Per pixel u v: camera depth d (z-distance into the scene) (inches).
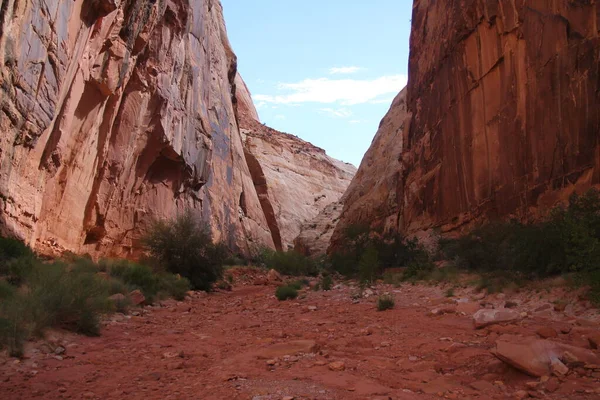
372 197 1734.7
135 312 443.5
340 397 184.9
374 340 296.8
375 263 678.5
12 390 196.5
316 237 2313.0
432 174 1152.2
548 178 667.4
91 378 219.9
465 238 647.8
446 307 394.0
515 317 315.0
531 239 460.8
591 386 187.9
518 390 194.2
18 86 597.0
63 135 763.4
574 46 625.6
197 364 249.0
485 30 886.4
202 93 1573.6
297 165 3508.9
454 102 1036.5
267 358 256.7
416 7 1472.7
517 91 765.9
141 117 1091.9
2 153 587.5
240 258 1769.2
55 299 315.0
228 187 1838.1
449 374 219.8
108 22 852.0
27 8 592.7
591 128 590.9
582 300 338.3
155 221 903.1
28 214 675.4
